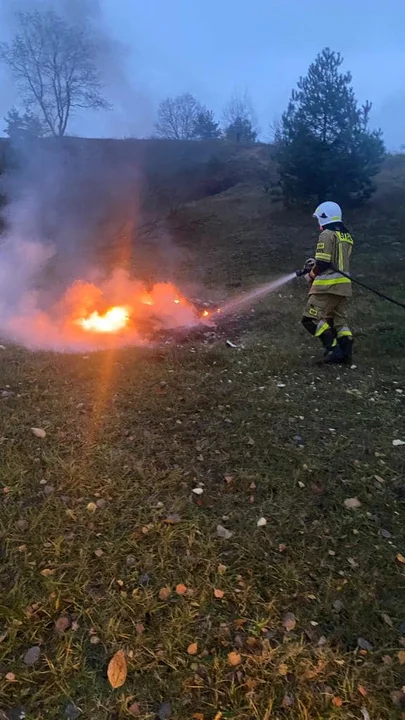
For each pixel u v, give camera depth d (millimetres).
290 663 2094
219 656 2111
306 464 3438
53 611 2258
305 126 12555
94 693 1951
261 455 3525
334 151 12312
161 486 3131
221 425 3881
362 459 3562
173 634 2188
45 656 2072
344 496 3168
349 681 2037
